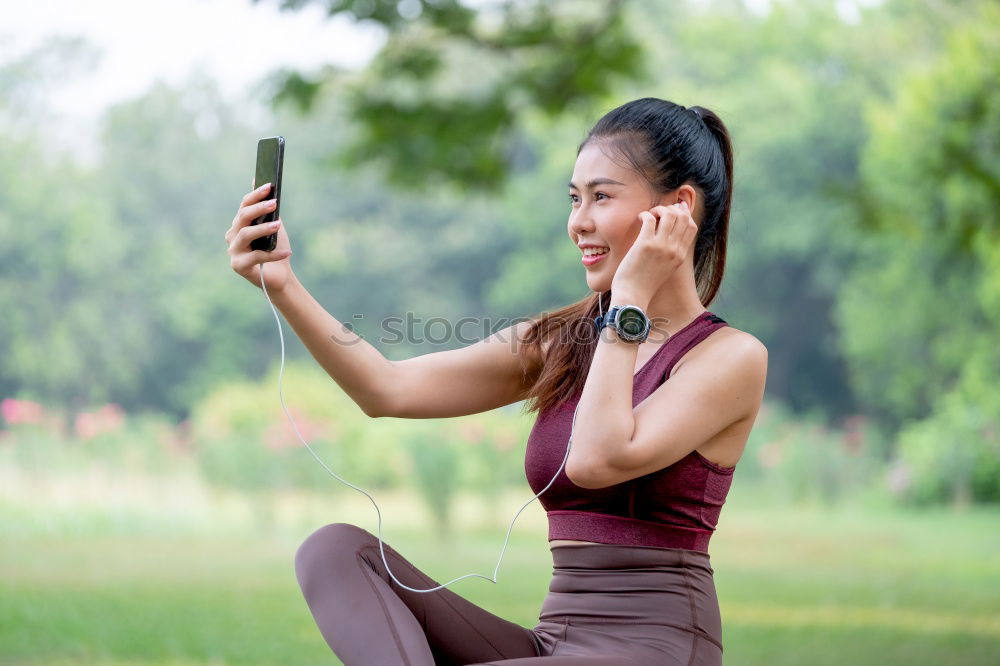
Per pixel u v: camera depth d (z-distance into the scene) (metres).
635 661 2.51
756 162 34.06
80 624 7.19
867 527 16.70
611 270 2.74
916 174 10.10
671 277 2.75
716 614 2.66
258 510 15.40
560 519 2.72
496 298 37.31
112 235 37.22
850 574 10.88
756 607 8.57
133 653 6.33
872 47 34.62
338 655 2.47
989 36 11.59
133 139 41.28
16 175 36.09
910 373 30.52
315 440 15.67
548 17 10.80
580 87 10.80
